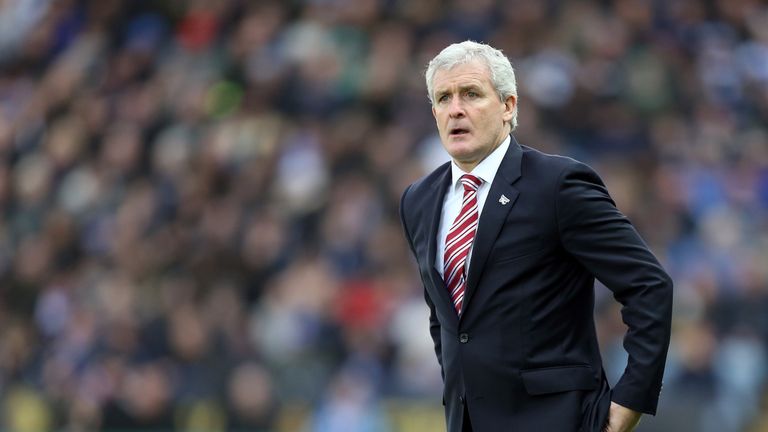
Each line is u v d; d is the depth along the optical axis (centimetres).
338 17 5206
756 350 3678
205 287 4288
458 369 1377
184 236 4572
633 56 4922
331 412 3628
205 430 3709
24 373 4394
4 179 5406
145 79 5594
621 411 1304
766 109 4988
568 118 4603
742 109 4956
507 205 1361
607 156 4494
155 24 5831
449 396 1406
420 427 3550
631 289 1316
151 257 4556
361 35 5122
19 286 4841
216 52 5475
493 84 1394
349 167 4547
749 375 3609
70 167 5288
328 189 4491
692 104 4859
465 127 1383
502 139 1409
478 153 1389
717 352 3600
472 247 1370
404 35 5022
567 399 1333
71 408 3966
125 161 5131
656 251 4072
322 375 3766
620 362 3450
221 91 5266
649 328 1301
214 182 4791
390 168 4403
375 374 3703
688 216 4275
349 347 3853
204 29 5600
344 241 4216
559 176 1351
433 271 1405
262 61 5238
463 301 1365
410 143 4466
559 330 1351
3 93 6012
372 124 4719
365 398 3619
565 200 1339
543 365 1340
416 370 3669
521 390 1340
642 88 4794
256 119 4925
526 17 4928
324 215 4419
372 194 4356
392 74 4853
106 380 3928
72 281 4725
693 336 3559
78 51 5919
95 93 5628
